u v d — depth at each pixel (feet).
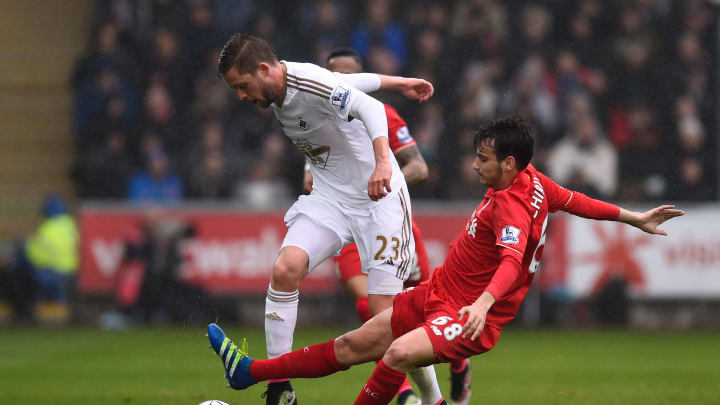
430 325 60.08
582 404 81.41
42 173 197.16
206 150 172.76
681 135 176.35
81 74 179.42
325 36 178.09
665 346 136.98
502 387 94.22
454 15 181.78
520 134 60.23
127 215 164.55
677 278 161.68
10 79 202.49
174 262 160.25
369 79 71.36
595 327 162.50
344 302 162.81
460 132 169.78
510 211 59.41
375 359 64.23
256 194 169.78
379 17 178.60
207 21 181.57
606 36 183.73
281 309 67.67
